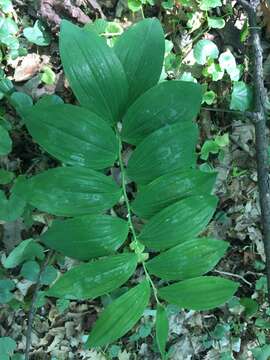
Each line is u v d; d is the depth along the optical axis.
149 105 0.37
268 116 0.50
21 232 0.46
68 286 0.36
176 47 0.49
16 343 0.47
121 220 0.38
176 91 0.37
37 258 0.46
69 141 0.35
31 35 0.44
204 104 0.49
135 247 0.38
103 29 0.44
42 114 0.34
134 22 0.48
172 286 0.39
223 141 0.49
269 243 0.46
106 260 0.37
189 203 0.37
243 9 0.50
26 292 0.47
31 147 0.46
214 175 0.38
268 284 0.46
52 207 0.35
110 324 0.37
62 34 0.36
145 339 0.51
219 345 0.53
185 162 0.38
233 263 0.53
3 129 0.40
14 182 0.44
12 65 0.45
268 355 0.52
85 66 0.36
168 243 0.38
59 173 0.35
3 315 0.47
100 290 0.37
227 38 0.50
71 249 0.36
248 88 0.47
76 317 0.49
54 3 0.45
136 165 0.38
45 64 0.46
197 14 0.48
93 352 0.49
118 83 0.37
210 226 0.51
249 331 0.54
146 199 0.38
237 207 0.52
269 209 0.46
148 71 0.39
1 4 0.43
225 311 0.53
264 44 0.51
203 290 0.39
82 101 0.37
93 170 0.36
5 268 0.46
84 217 0.36
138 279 0.49
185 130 0.37
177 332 0.52
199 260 0.38
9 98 0.43
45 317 0.48
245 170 0.51
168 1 0.47
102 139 0.36
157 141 0.37
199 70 0.49
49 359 0.48
